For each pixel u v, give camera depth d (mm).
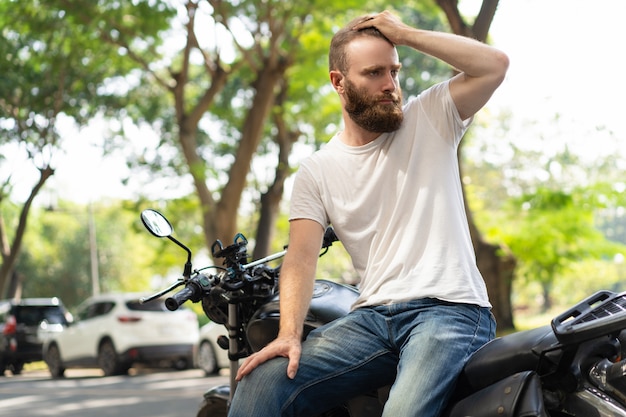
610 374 2668
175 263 38344
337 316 3549
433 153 3357
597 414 2656
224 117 27312
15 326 23938
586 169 30234
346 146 3494
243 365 3266
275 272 3791
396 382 3041
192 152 23875
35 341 23984
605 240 22109
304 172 3555
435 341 3061
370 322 3271
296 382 3209
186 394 14336
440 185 3322
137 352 19922
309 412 3264
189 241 35812
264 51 26000
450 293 3172
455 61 3316
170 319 20344
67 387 17359
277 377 3197
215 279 3832
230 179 23688
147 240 64438
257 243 26047
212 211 23750
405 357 3084
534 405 2672
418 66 37438
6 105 26625
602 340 2766
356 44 3381
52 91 26125
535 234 21500
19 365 24578
